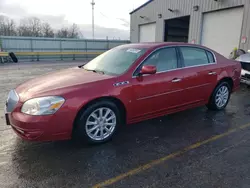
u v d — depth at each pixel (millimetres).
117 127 3221
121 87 3068
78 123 2838
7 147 2943
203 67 4090
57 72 3688
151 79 3357
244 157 2756
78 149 2932
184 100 3889
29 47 19594
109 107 3059
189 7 14391
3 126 3650
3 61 16391
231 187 2184
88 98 2795
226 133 3500
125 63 3414
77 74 3357
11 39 18562
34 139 2611
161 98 3527
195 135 3424
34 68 12719
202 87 4105
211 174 2395
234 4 11359
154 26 18531
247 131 3580
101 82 2971
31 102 2611
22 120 2564
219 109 4637
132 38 21734
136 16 20578
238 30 11414
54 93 2674
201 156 2779
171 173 2412
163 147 3023
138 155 2803
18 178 2287
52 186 2174
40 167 2498
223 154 2830
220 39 12570
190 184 2227
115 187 2178
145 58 3387
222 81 4527
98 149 2945
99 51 23578
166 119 4121
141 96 3279
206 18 13328
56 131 2666
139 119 3412
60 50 21328
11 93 3027
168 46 3721
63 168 2488
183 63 3830
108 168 2504
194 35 14195
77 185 2197
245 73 6766
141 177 2340
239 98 5797
